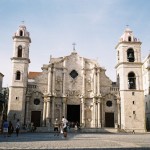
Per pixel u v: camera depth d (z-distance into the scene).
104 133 47.16
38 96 55.78
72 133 45.12
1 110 51.69
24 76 54.38
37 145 18.84
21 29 57.78
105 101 57.12
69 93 57.41
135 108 54.47
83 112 55.97
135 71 56.66
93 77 58.09
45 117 54.22
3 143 20.50
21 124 51.34
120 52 58.38
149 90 64.25
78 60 59.56
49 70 57.12
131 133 48.59
